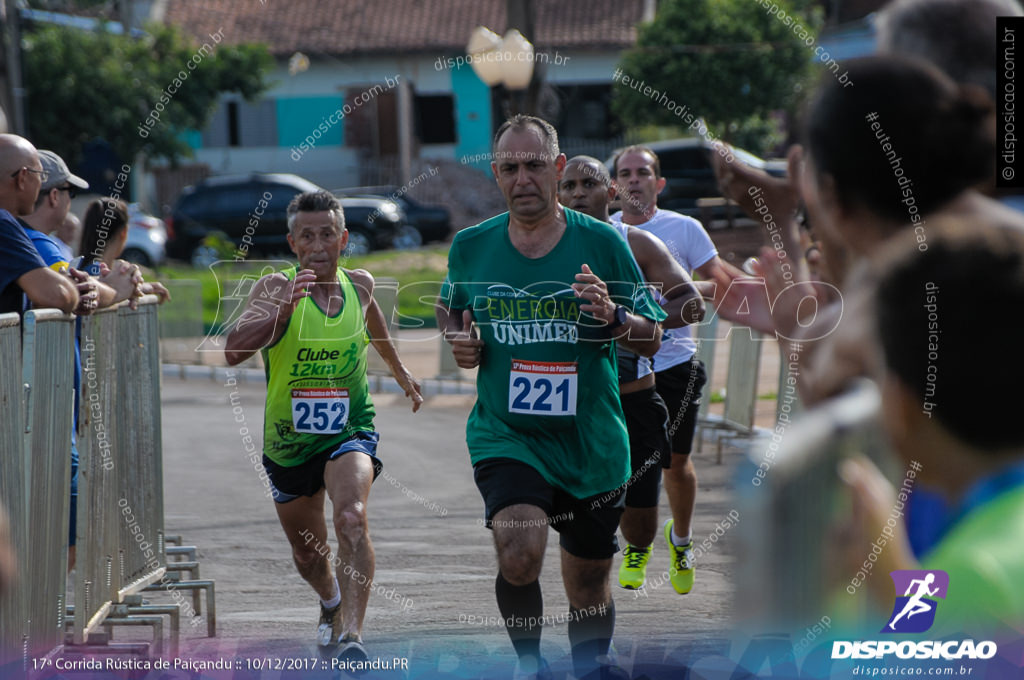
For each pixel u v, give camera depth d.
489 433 10.77
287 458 11.77
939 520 4.11
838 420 3.87
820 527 3.81
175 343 38.62
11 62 41.56
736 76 55.34
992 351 3.84
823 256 6.79
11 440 9.17
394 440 25.67
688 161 52.84
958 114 6.41
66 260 12.07
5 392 9.03
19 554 9.37
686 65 55.34
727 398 24.00
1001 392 3.83
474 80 70.75
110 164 63.53
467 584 14.38
